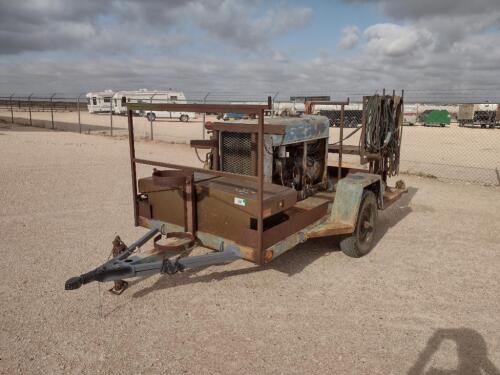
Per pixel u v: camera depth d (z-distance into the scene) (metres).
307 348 3.13
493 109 36.75
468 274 4.54
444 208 7.49
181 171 3.88
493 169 12.35
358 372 2.86
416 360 3.00
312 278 4.39
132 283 4.19
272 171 4.52
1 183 8.60
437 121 40.22
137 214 4.40
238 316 3.58
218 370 2.86
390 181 10.12
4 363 2.90
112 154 13.66
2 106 63.06
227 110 3.28
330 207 4.89
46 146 15.28
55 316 3.53
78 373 2.81
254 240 3.47
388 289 4.15
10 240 5.32
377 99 5.55
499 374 2.85
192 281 4.27
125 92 42.56
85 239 5.41
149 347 3.12
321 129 5.38
